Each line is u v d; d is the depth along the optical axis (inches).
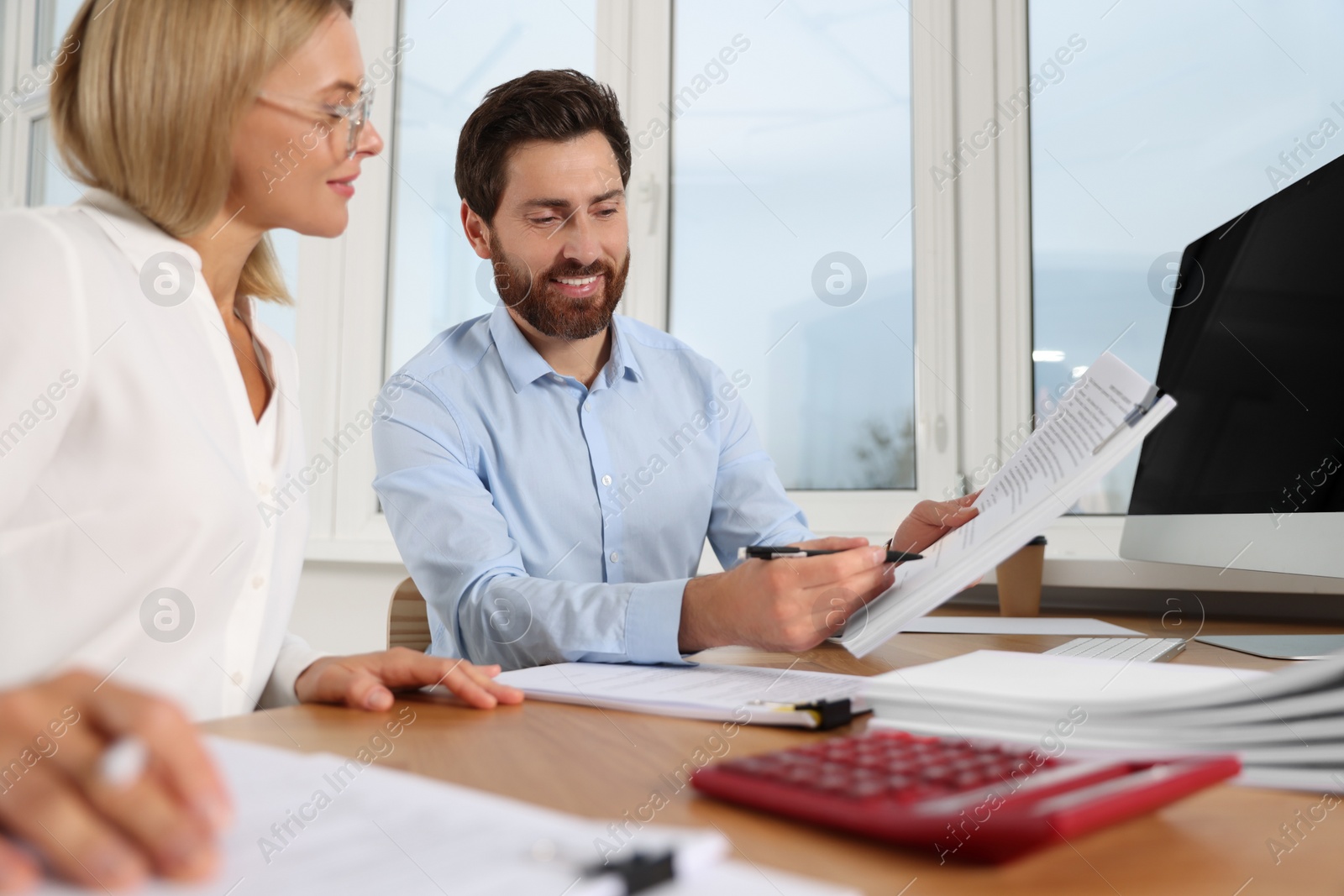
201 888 9.8
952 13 73.0
